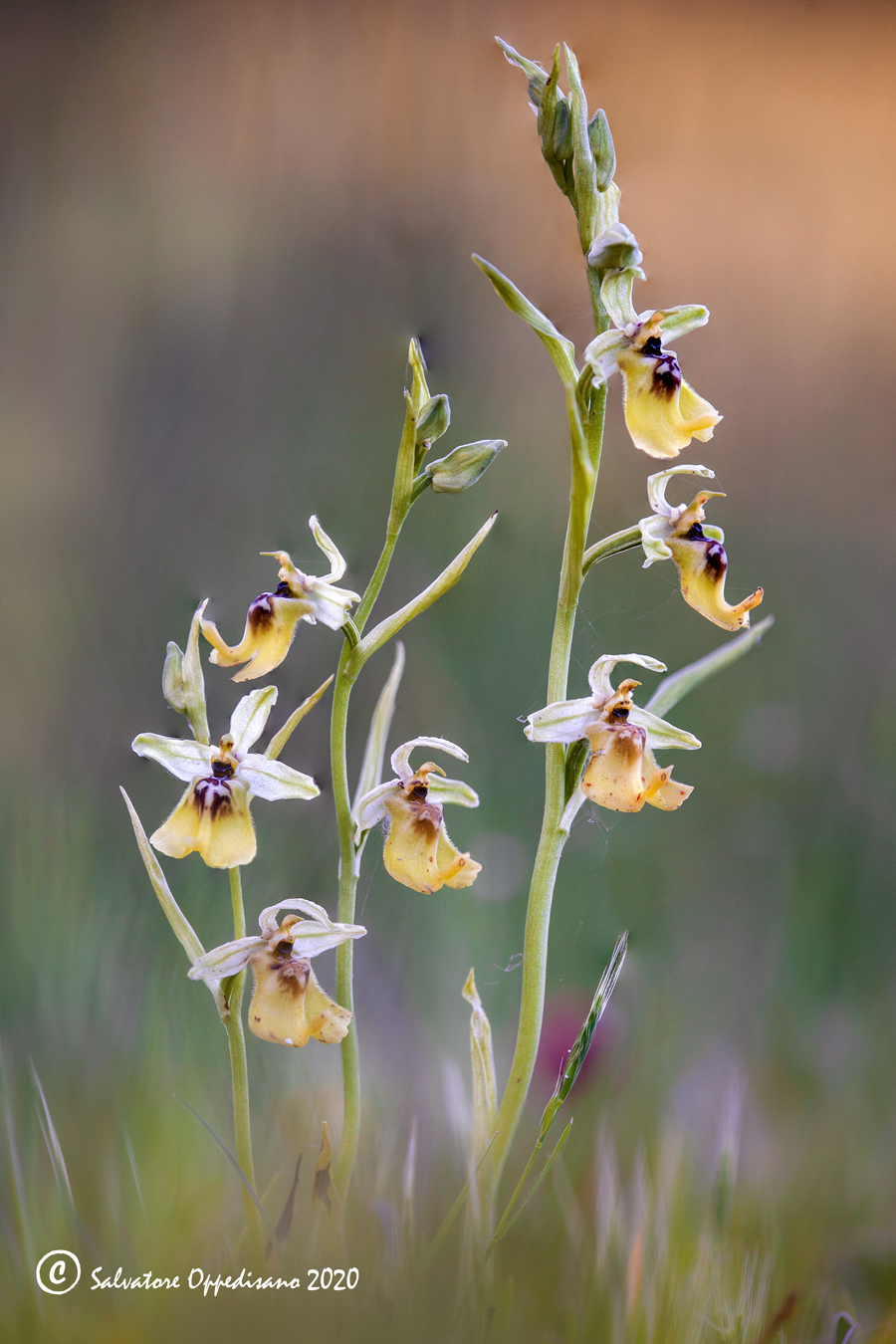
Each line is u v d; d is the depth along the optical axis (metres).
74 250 0.96
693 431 0.63
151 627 0.76
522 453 0.84
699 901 0.73
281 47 0.97
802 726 0.77
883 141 1.04
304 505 0.81
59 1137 0.63
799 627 0.84
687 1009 0.70
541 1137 0.62
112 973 0.66
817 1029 0.71
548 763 0.64
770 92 1.04
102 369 0.91
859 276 0.99
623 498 0.84
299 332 0.90
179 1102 0.63
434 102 0.93
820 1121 0.67
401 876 0.63
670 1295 0.62
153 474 0.84
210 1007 0.66
